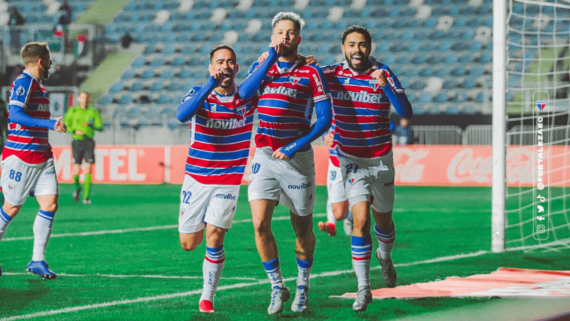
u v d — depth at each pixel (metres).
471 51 70.62
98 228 26.78
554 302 13.00
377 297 13.88
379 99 13.34
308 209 12.70
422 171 50.06
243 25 78.06
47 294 14.30
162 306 13.09
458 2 76.25
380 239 14.74
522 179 47.25
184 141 53.81
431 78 67.06
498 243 21.08
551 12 69.88
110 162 52.75
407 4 77.44
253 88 11.95
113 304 13.25
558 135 47.12
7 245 22.08
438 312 12.20
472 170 49.22
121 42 75.75
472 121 56.69
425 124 57.53
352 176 13.36
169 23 79.00
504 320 11.32
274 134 12.52
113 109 65.00
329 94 12.47
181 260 19.20
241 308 12.96
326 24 76.56
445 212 33.03
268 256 12.52
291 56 12.58
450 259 19.55
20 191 15.71
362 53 12.98
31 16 81.12
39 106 15.75
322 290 14.91
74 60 69.12
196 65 73.31
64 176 52.50
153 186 49.78
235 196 12.59
